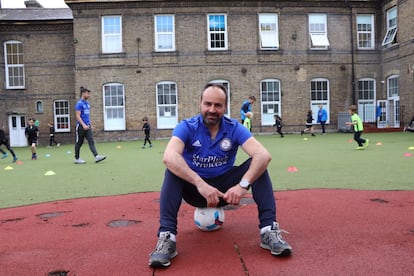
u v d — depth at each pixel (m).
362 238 3.54
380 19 25.81
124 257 3.26
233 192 3.25
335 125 25.41
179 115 24.33
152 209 5.04
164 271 2.92
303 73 25.09
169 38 24.34
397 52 24.05
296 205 4.97
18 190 6.87
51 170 9.68
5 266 3.12
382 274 2.73
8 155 15.88
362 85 25.86
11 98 25.95
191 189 3.56
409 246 3.29
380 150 12.44
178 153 3.30
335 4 25.28
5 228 4.32
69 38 25.84
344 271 2.80
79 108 10.98
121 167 9.95
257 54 24.67
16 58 25.98
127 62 24.11
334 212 4.55
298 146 15.09
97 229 4.16
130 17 24.03
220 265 2.99
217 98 3.34
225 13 24.47
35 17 26.02
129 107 24.20
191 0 24.09
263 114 24.88
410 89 22.83
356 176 7.31
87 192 6.50
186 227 4.10
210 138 3.47
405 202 4.96
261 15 24.73
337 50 25.41
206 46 24.34
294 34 24.94
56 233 4.05
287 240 3.55
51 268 3.06
